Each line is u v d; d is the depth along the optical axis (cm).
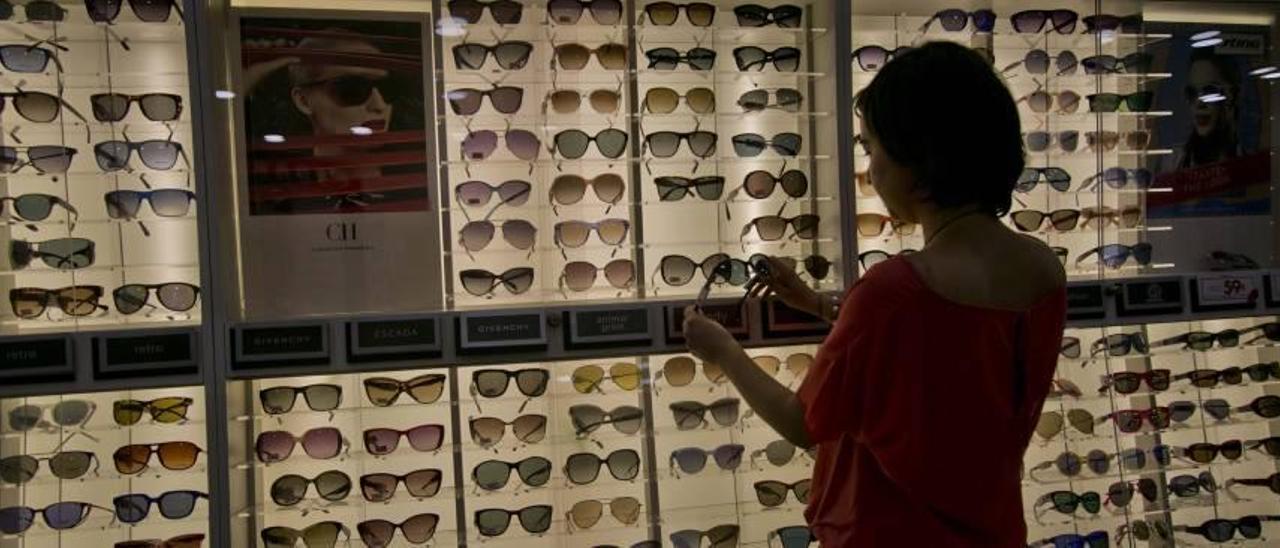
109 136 190
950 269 119
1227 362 243
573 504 213
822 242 202
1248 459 238
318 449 195
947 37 222
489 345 172
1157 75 225
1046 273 128
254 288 175
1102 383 229
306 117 178
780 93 206
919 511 123
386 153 181
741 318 181
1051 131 229
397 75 183
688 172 215
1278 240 232
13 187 187
